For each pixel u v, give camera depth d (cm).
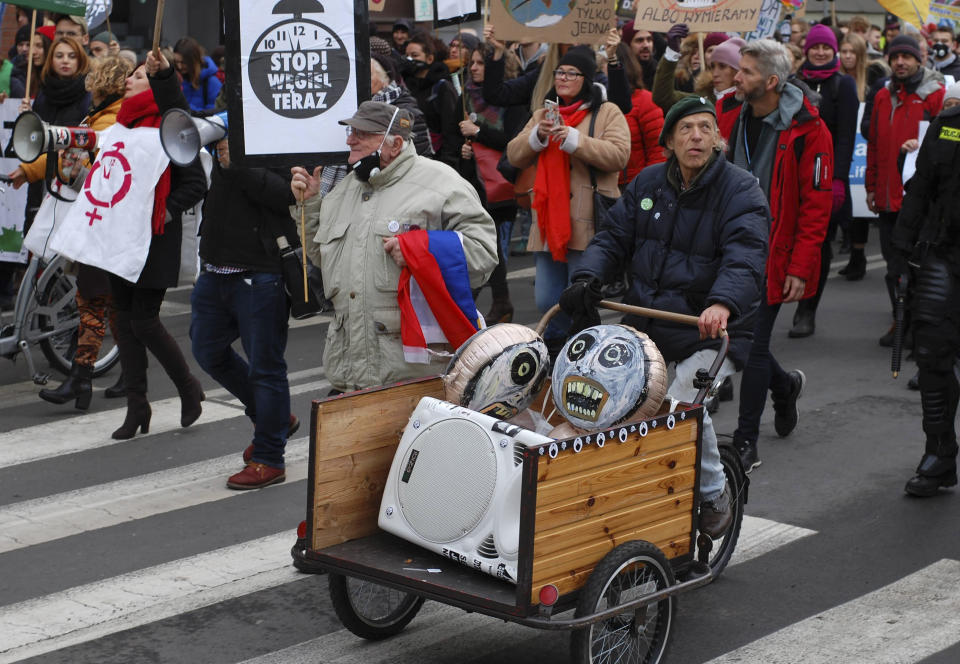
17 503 600
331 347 498
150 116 682
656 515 412
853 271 1170
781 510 591
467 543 391
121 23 1670
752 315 467
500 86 916
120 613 478
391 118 480
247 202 578
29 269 776
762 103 630
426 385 432
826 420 736
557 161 722
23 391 808
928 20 1277
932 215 583
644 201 481
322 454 408
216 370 625
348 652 445
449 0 935
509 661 438
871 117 967
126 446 690
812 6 2220
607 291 636
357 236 484
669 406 428
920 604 487
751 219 460
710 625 467
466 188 486
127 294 685
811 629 464
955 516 584
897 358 632
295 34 496
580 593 387
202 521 577
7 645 450
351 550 414
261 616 476
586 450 379
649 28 854
